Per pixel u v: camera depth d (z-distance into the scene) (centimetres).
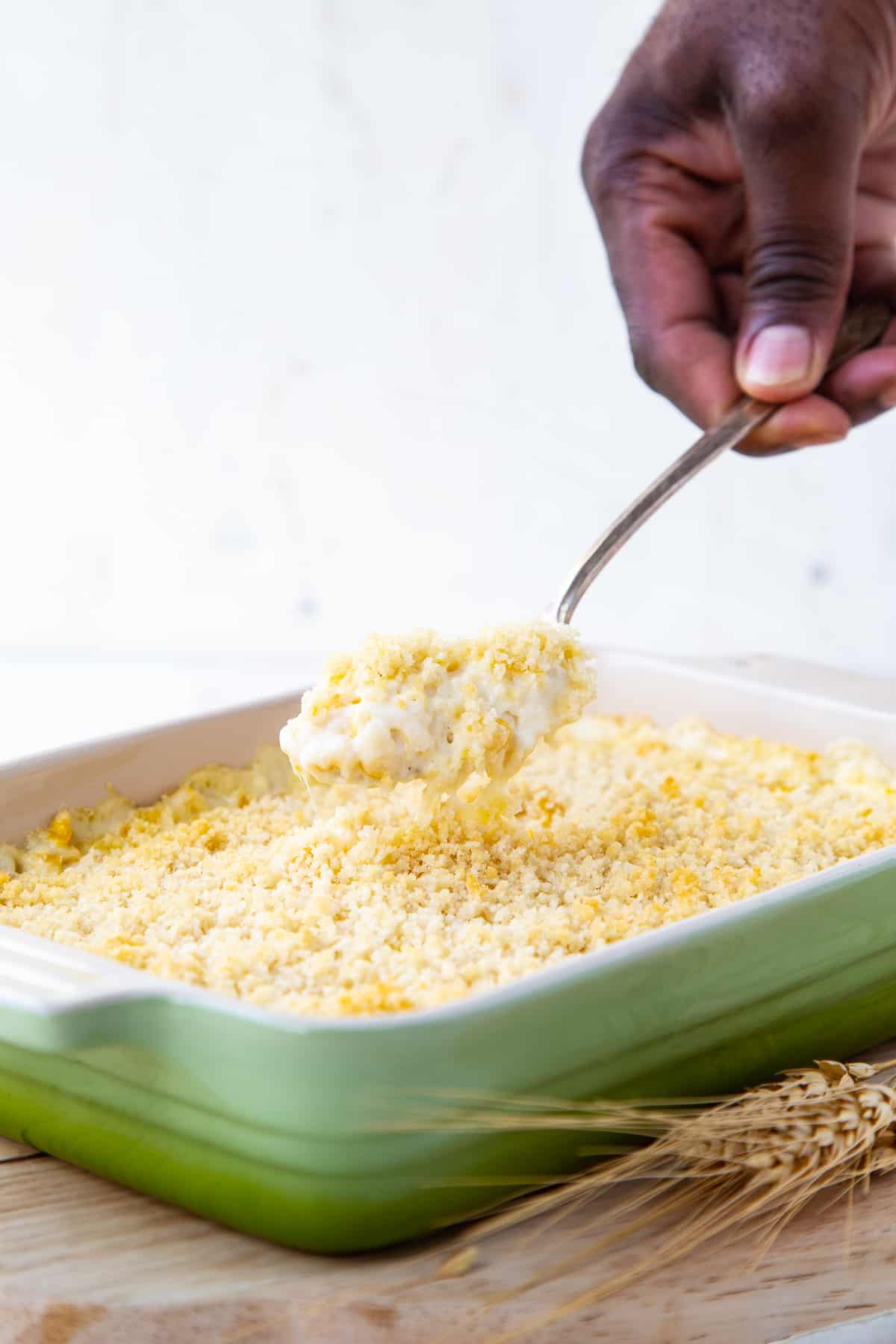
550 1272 46
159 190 92
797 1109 48
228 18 90
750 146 63
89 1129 48
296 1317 45
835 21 63
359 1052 44
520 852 54
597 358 90
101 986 45
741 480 91
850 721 63
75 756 57
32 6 90
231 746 61
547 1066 46
